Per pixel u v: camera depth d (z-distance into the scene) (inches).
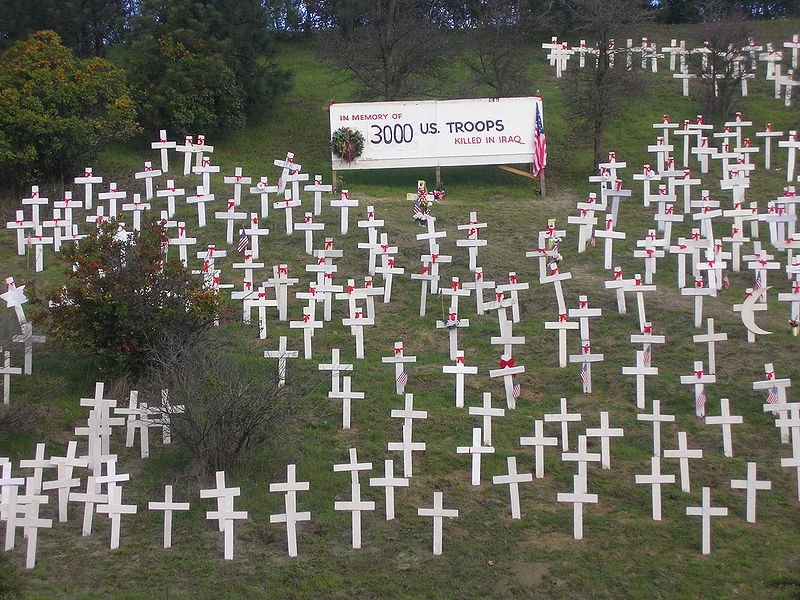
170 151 1088.8
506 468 536.1
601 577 450.6
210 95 1100.5
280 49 1507.1
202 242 832.9
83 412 591.8
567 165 1058.1
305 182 1022.4
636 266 778.8
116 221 680.4
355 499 474.9
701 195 908.0
